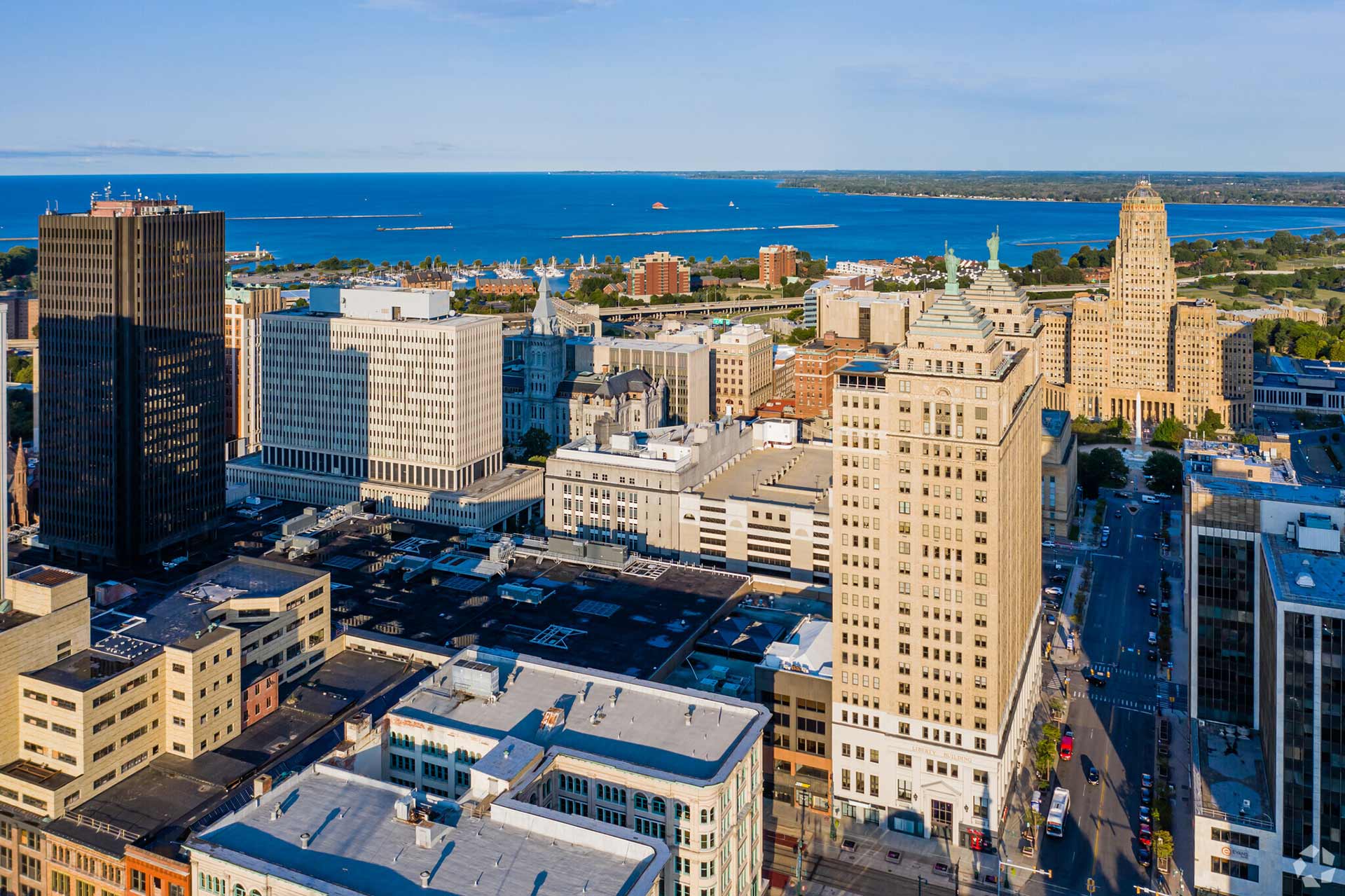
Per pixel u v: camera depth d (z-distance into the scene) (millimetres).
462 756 168250
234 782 185375
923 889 193750
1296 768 179625
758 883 176250
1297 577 190750
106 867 167750
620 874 133625
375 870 133625
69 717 177875
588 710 176875
